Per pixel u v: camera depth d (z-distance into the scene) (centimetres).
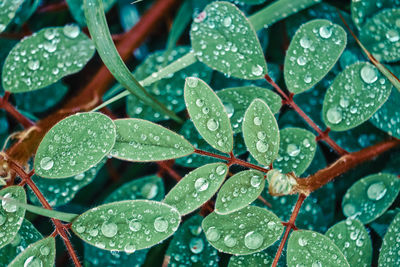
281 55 32
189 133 29
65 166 27
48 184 29
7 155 28
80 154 27
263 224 27
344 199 29
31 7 32
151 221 27
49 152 27
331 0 32
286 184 27
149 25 34
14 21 32
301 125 31
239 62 29
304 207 29
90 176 29
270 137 27
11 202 27
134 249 27
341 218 30
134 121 27
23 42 29
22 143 30
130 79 29
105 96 32
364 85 29
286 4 31
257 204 29
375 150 30
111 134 27
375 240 30
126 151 27
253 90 29
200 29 30
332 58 29
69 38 30
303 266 27
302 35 29
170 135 27
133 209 27
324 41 29
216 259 29
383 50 30
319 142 31
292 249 27
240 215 27
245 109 29
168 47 32
